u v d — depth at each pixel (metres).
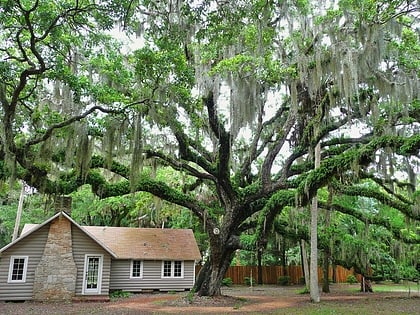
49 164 10.78
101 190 12.32
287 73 10.66
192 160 13.04
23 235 15.24
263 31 9.32
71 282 14.97
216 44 9.96
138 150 10.52
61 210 15.45
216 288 14.43
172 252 19.92
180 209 22.09
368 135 13.62
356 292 20.39
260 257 28.38
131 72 11.38
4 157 9.58
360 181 15.59
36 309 12.40
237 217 14.04
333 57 10.00
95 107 9.73
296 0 9.50
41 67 8.46
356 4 9.01
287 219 17.48
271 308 12.51
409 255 18.86
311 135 12.78
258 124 13.77
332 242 16.89
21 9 7.44
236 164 16.05
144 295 17.69
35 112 10.73
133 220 26.66
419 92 10.24
